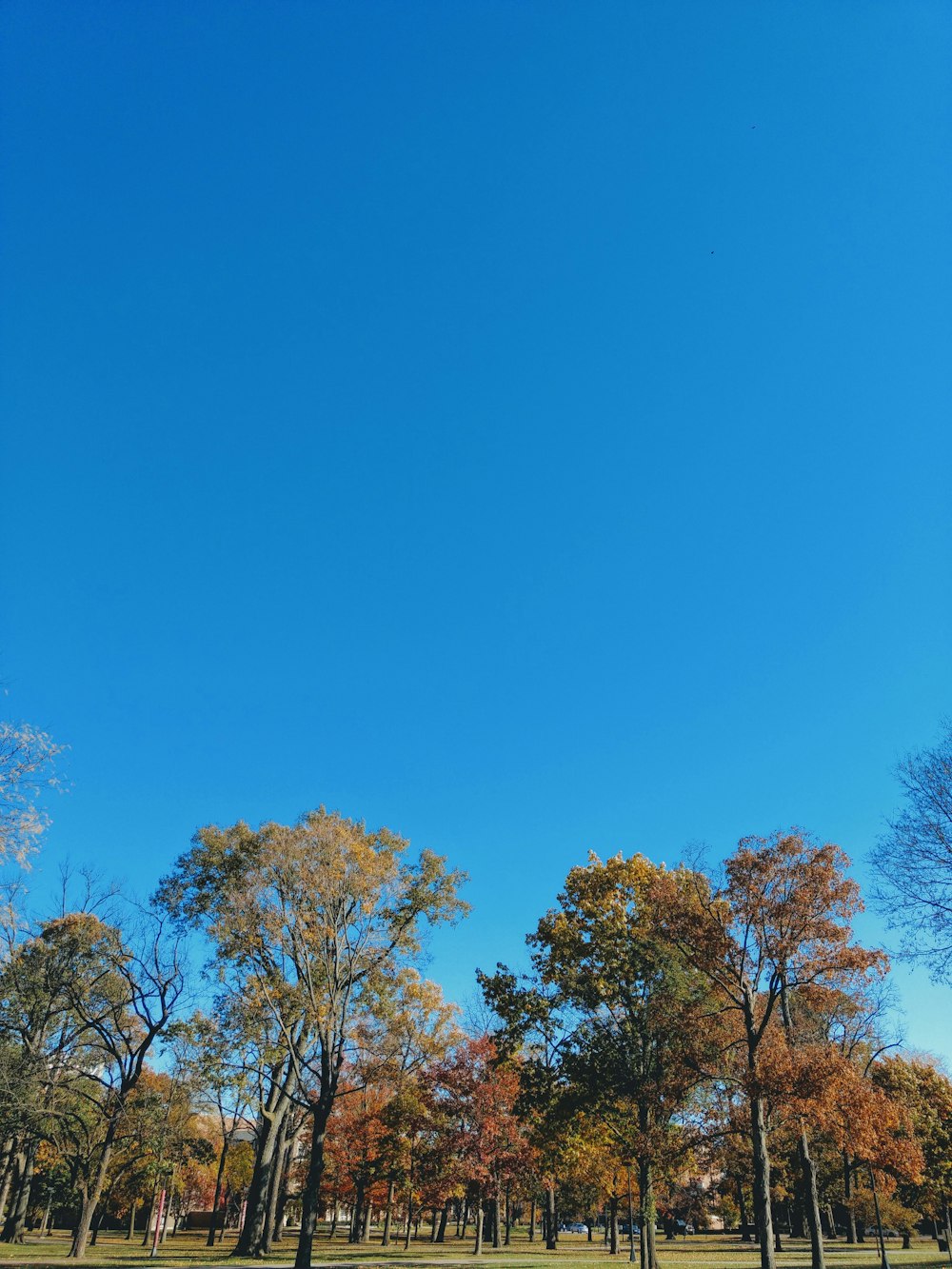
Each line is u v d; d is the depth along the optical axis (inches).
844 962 1032.8
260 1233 1556.3
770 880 1089.4
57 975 1400.1
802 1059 1024.9
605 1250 1975.9
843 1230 3189.0
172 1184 2101.4
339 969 1283.2
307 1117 1958.7
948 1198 1841.8
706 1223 3112.7
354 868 1279.5
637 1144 1153.4
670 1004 1182.9
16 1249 1508.4
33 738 802.2
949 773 935.7
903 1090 1569.9
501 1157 1776.6
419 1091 1814.7
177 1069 1412.4
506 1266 1235.9
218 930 1253.1
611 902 1332.4
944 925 922.7
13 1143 1483.8
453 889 1476.4
